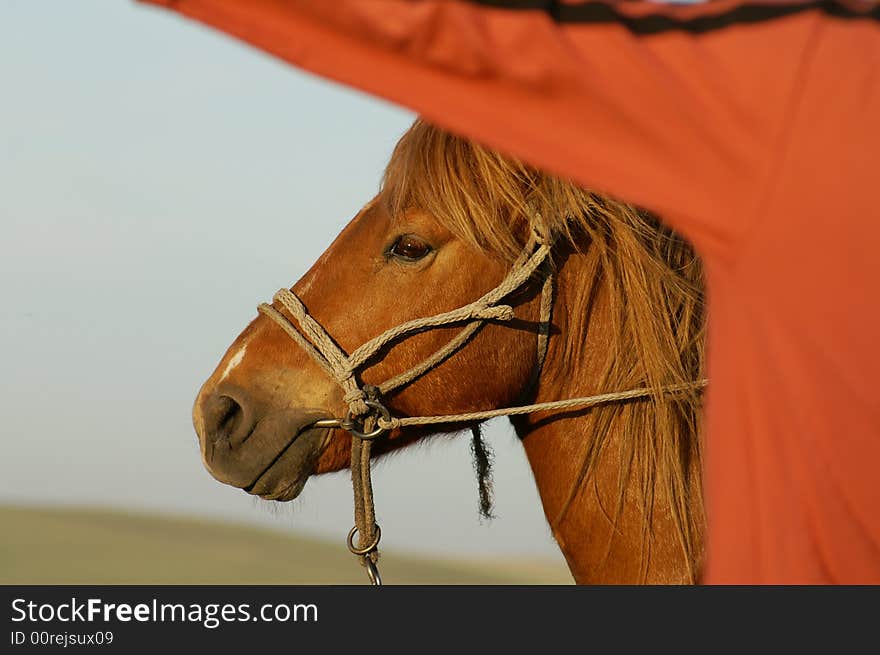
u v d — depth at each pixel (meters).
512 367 5.33
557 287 5.32
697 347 5.08
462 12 2.77
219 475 5.36
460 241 5.19
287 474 5.36
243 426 5.31
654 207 2.93
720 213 2.93
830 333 3.01
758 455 3.14
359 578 28.91
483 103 2.87
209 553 30.59
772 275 2.97
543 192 5.14
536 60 2.82
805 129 2.91
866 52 3.01
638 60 2.85
